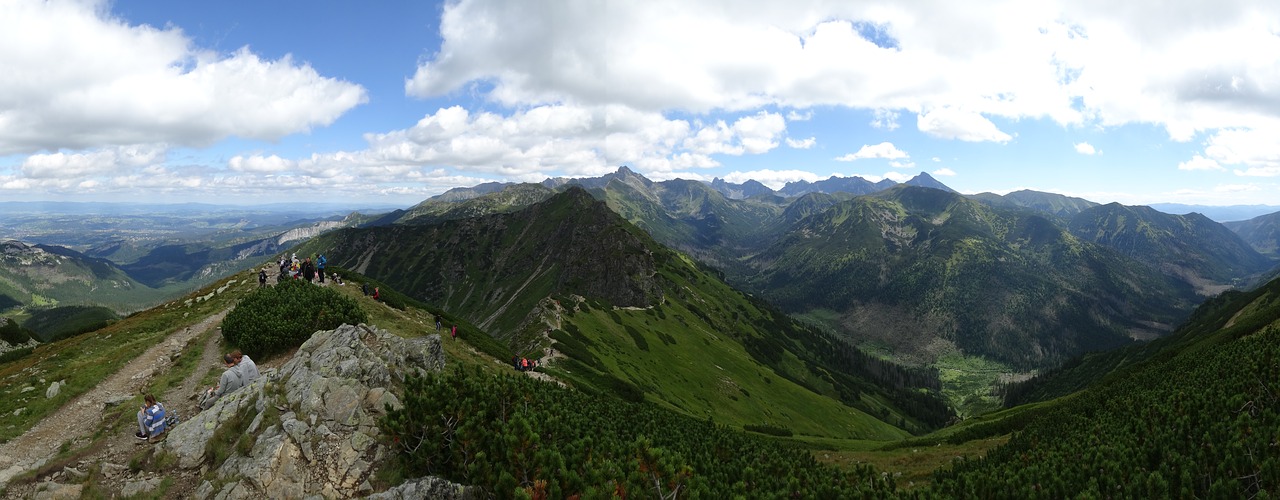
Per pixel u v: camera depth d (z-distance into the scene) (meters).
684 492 21.19
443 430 20.16
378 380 25.50
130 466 20.22
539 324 126.25
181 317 49.41
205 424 22.08
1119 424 45.75
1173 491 28.19
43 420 26.02
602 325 144.50
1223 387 44.69
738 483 24.28
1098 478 30.58
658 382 118.25
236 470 19.11
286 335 37.81
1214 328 176.00
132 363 34.81
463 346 62.16
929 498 27.02
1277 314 89.88
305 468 19.25
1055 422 58.75
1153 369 80.69
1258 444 28.03
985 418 106.69
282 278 57.06
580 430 27.73
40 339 80.56
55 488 18.16
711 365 156.12
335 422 21.38
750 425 109.94
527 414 24.27
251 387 24.39
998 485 30.58
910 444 79.94
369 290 62.28
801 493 26.33
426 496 17.41
